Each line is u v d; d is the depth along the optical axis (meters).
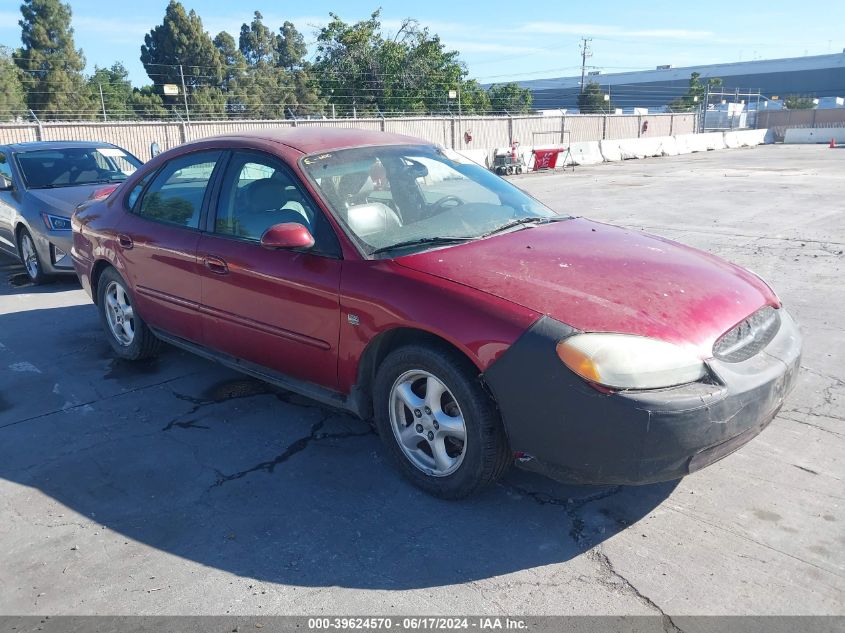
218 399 4.38
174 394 4.47
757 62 107.94
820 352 4.84
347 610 2.47
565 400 2.63
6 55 49.25
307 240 3.29
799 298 6.18
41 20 48.72
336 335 3.32
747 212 11.66
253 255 3.68
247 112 40.56
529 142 34.72
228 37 71.69
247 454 3.65
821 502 3.02
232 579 2.66
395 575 2.65
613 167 26.09
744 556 2.68
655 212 11.99
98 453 3.70
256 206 3.81
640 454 2.57
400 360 3.10
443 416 3.07
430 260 3.18
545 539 2.85
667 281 3.04
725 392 2.63
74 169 8.20
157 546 2.88
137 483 3.39
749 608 2.40
